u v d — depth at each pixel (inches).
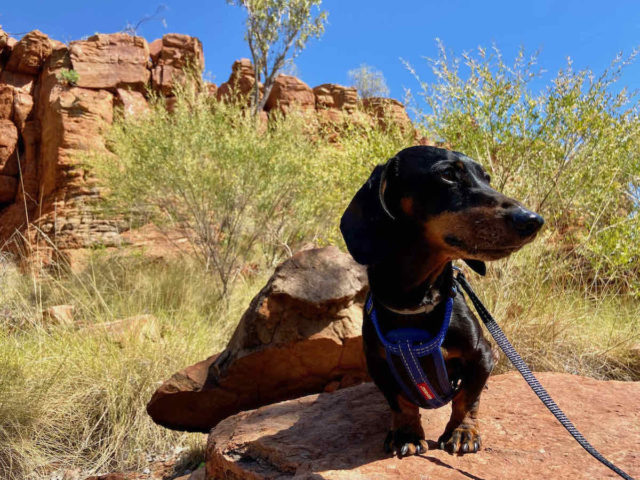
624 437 21.3
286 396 40.6
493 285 46.0
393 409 21.3
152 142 90.9
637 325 47.6
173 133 89.8
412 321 19.6
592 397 26.2
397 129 69.0
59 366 49.4
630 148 51.4
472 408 21.1
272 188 91.8
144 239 120.4
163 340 55.0
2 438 41.9
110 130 134.0
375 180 19.4
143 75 175.9
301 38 200.4
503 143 52.0
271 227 99.1
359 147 68.1
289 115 106.3
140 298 71.1
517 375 29.9
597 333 46.8
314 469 20.2
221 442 25.3
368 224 19.0
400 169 19.7
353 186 68.7
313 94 215.5
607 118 49.4
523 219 16.6
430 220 18.6
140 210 109.0
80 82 167.5
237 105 101.7
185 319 65.3
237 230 92.7
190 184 88.2
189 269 88.6
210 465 25.4
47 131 158.9
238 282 88.0
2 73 176.2
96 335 54.2
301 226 98.7
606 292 51.9
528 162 52.2
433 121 56.1
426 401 21.3
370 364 21.1
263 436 24.2
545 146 50.6
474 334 20.1
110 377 47.9
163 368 50.3
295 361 38.8
